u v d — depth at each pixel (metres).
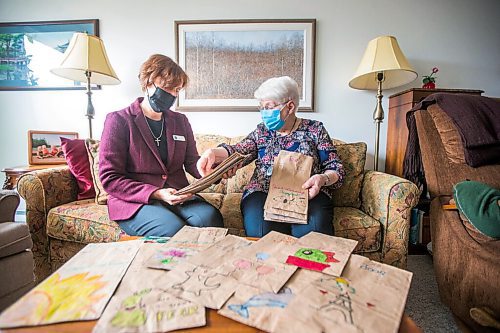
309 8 2.17
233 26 2.19
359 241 1.38
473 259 1.03
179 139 1.57
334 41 2.18
